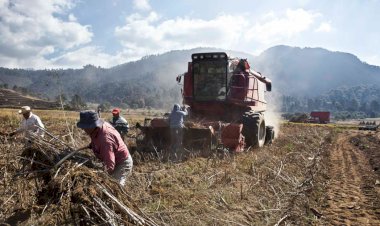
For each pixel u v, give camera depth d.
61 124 14.36
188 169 7.89
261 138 12.42
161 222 4.53
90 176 4.01
